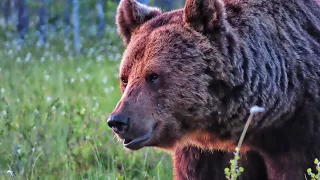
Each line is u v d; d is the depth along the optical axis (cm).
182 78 952
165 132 969
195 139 1013
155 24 1010
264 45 1004
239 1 1037
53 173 1347
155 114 953
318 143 1012
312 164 1013
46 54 3425
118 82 2430
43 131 1484
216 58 959
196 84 954
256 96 979
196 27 977
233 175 848
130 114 941
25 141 1443
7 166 1344
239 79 963
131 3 1061
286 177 1034
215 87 964
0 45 4153
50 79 2405
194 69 954
